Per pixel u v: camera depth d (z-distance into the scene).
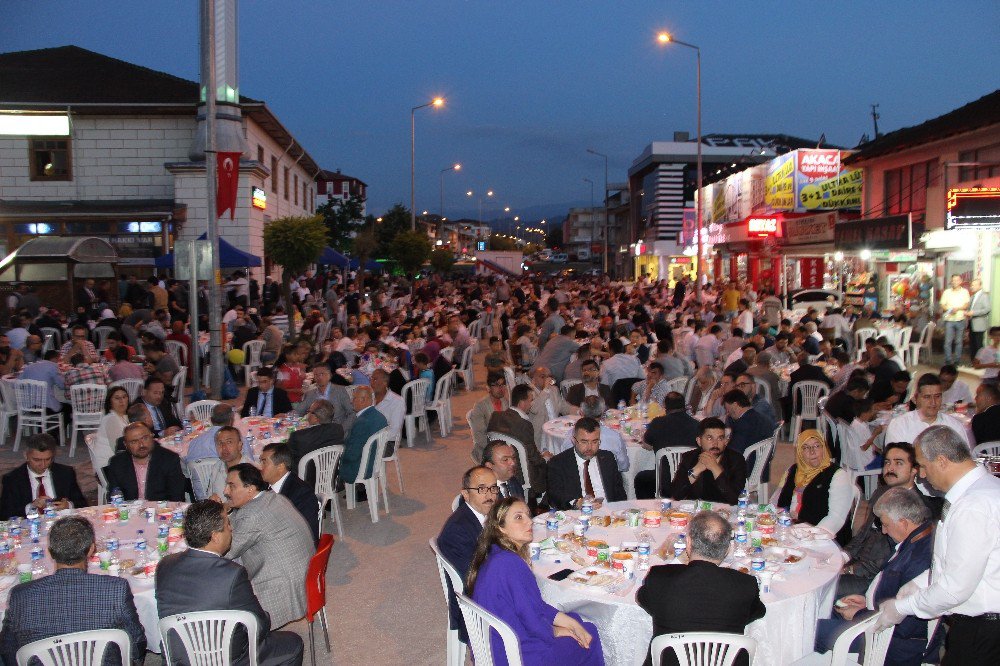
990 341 13.39
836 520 6.46
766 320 20.69
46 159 28.83
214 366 15.29
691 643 4.11
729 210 41.34
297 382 12.66
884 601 4.62
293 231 21.50
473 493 5.55
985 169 19.69
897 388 10.43
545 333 19.28
